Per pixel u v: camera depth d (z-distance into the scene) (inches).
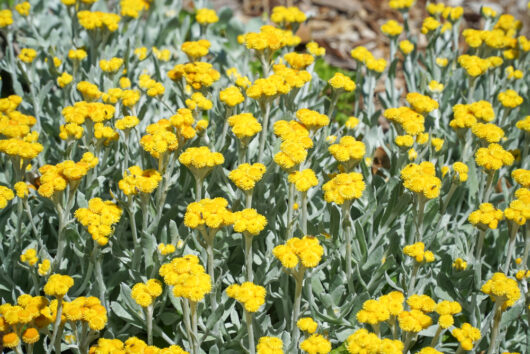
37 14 158.4
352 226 98.7
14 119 95.9
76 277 97.0
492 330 82.7
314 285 96.0
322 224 97.7
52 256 105.7
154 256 90.4
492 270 107.3
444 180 108.3
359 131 122.5
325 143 106.2
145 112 115.0
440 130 123.3
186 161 86.7
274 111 115.6
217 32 173.9
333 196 84.5
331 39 210.8
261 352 71.6
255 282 94.7
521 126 108.5
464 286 99.2
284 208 108.8
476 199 107.2
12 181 107.9
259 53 107.6
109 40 135.5
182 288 73.5
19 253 97.2
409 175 87.8
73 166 84.5
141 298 76.4
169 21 158.1
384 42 212.1
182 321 94.3
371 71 124.0
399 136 99.0
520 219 84.1
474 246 108.1
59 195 86.1
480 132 99.4
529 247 90.9
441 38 154.1
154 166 107.9
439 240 105.8
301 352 88.2
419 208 89.7
